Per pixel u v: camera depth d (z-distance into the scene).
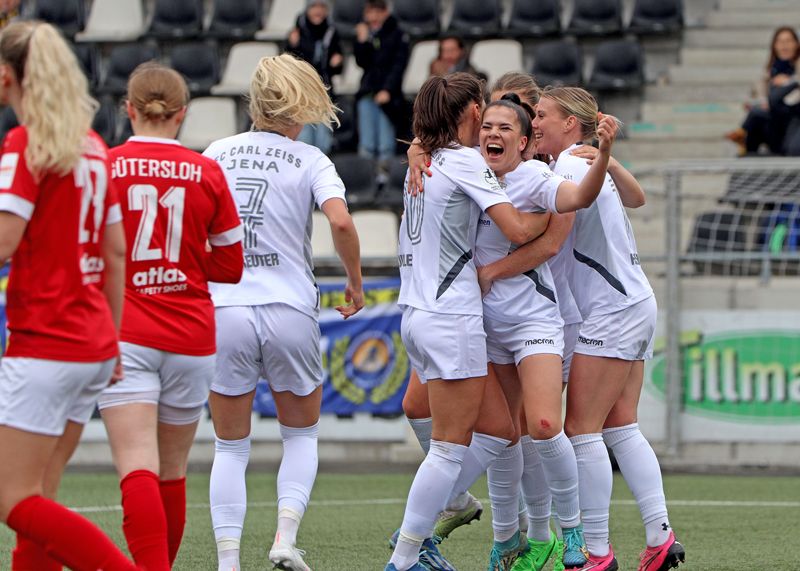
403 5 46.09
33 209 10.86
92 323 11.19
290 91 14.65
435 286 14.38
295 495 14.84
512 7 46.16
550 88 16.33
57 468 11.83
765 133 37.91
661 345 30.95
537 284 14.87
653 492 15.66
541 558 15.95
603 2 45.66
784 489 26.27
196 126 43.16
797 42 38.12
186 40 47.28
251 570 16.86
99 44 47.47
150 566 12.10
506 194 14.65
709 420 30.61
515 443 15.43
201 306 13.09
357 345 31.12
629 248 15.66
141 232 12.69
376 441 31.20
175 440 13.43
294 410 15.21
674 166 30.80
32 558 11.86
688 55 45.22
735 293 31.31
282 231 14.69
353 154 42.03
